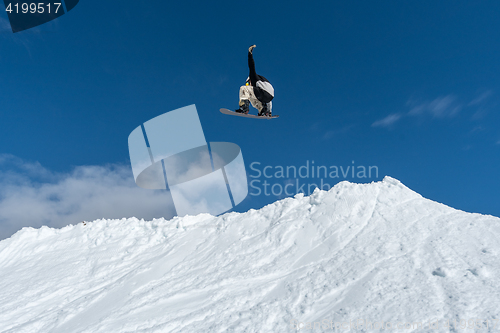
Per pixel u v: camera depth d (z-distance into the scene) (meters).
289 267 7.85
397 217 8.90
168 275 8.88
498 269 5.88
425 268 6.37
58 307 8.23
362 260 7.18
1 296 9.27
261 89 6.07
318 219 9.66
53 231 14.98
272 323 5.66
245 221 11.33
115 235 12.88
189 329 5.95
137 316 6.79
